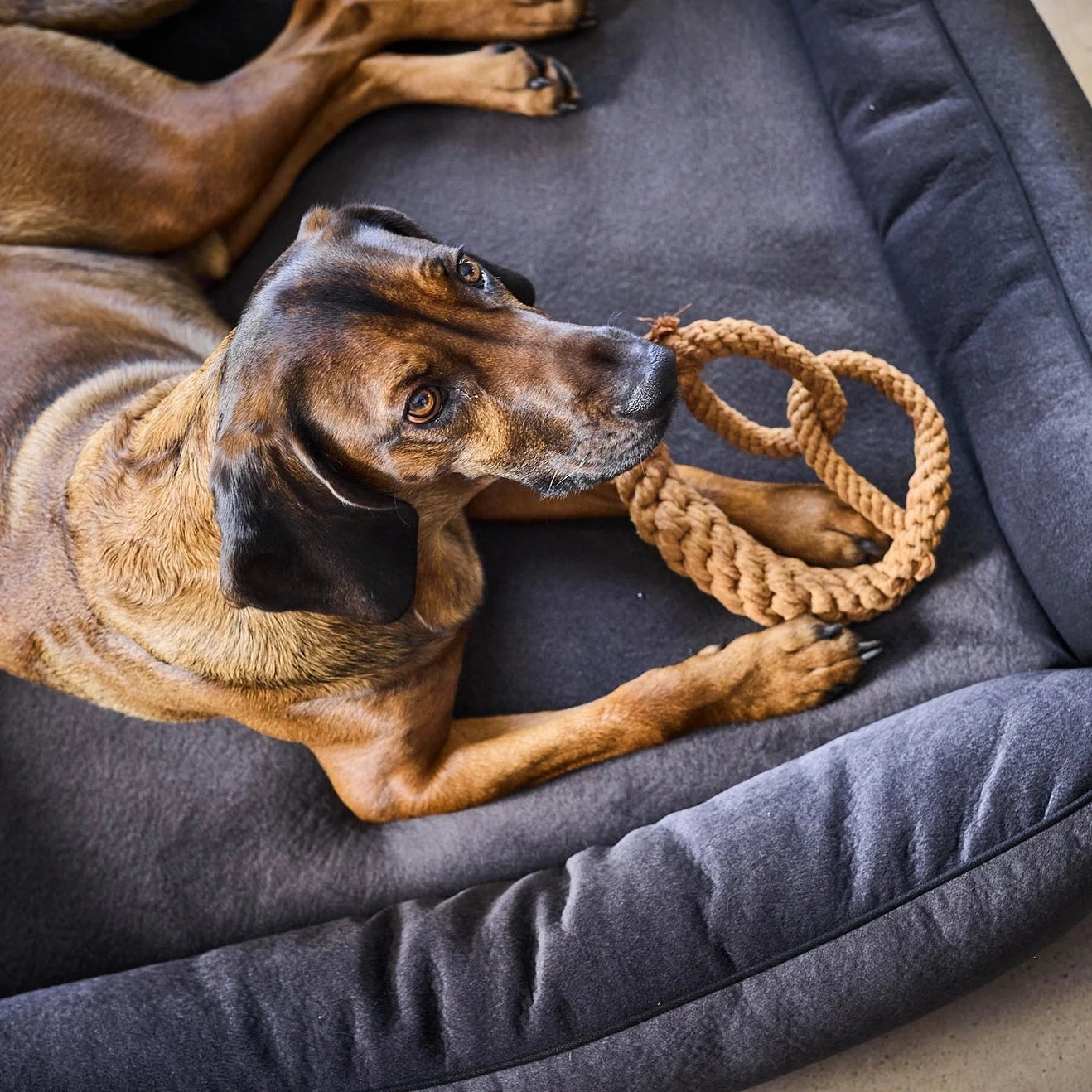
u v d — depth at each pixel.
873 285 1.46
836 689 1.32
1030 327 1.34
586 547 1.42
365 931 1.29
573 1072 1.22
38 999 1.29
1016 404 1.34
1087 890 1.21
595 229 1.51
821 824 1.24
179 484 1.22
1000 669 1.33
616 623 1.39
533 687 1.39
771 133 1.52
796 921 1.22
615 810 1.33
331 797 1.38
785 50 1.55
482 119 1.56
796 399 1.32
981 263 1.38
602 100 1.55
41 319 1.38
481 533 1.44
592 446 1.21
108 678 1.33
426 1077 1.23
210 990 1.27
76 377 1.36
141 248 1.47
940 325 1.41
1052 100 1.39
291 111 1.49
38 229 1.42
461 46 1.58
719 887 1.23
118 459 1.27
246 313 1.18
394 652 1.29
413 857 1.34
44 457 1.32
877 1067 1.32
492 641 1.40
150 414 1.26
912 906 1.21
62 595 1.30
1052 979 1.32
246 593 1.15
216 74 1.59
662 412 1.21
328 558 1.17
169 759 1.40
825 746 1.29
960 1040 1.31
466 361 1.19
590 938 1.24
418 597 1.30
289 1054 1.24
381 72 1.54
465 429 1.20
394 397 1.17
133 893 1.36
